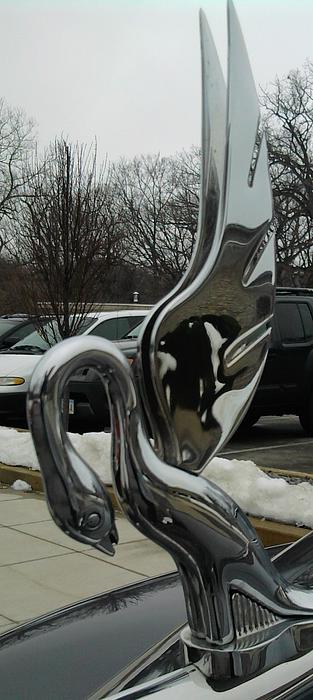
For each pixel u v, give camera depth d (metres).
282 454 9.56
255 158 1.28
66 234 11.45
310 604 1.36
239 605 1.27
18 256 14.40
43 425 1.10
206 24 1.26
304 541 1.84
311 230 37.19
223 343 1.23
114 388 1.17
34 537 6.07
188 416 1.22
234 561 1.27
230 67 1.25
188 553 1.24
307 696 1.19
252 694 1.19
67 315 11.13
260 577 1.30
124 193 45.44
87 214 11.86
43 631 1.97
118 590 2.26
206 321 1.22
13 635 2.03
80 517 1.10
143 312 11.63
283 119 38.44
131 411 1.17
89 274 11.48
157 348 1.18
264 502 5.57
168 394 1.20
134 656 1.69
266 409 10.27
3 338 12.40
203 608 1.26
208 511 1.24
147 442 1.19
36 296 11.58
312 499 5.50
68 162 12.51
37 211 12.23
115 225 14.29
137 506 1.18
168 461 1.24
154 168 47.72
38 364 1.13
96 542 1.12
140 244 43.69
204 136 1.25
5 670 1.73
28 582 5.02
